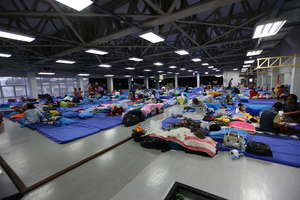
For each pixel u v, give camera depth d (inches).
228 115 190.7
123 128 173.8
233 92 438.9
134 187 72.5
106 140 136.3
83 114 221.8
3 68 424.5
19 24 177.9
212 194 64.9
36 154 110.7
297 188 67.0
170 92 544.7
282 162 86.4
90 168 90.9
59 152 113.2
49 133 153.7
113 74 821.9
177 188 70.3
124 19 149.3
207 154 99.1
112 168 90.1
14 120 224.5
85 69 612.1
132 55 356.5
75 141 135.3
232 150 97.2
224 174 79.4
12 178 81.4
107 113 253.0
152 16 139.9
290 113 155.1
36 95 516.4
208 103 256.2
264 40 273.7
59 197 67.5
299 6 153.9
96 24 206.8
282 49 303.6
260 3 161.9
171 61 501.7
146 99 391.5
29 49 270.7
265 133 133.1
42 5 157.2
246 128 139.1
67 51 271.3
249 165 86.7
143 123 192.1
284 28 217.0
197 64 593.9
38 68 489.4
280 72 355.6
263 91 488.7
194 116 208.7
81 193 69.6
